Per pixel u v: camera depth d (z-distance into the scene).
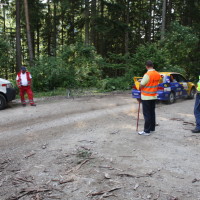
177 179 3.36
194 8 25.84
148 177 3.42
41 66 15.39
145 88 5.30
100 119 7.17
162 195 2.96
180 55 20.14
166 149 4.53
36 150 4.55
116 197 2.93
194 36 19.45
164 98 9.78
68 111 8.55
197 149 4.53
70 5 21.00
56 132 5.81
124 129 5.99
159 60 16.03
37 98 12.27
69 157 4.18
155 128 6.08
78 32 26.88
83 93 13.96
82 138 5.28
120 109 8.80
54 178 3.43
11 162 4.00
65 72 15.84
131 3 26.38
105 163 3.90
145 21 34.03
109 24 22.00
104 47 30.30
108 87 15.48
